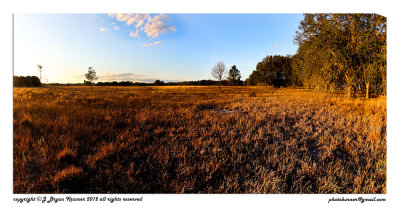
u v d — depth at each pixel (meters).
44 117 4.99
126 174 2.50
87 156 2.97
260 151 3.44
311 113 7.27
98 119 5.43
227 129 4.82
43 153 2.82
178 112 7.30
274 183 2.31
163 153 3.14
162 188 2.26
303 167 2.71
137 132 4.31
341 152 3.53
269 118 6.38
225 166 2.78
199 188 2.35
